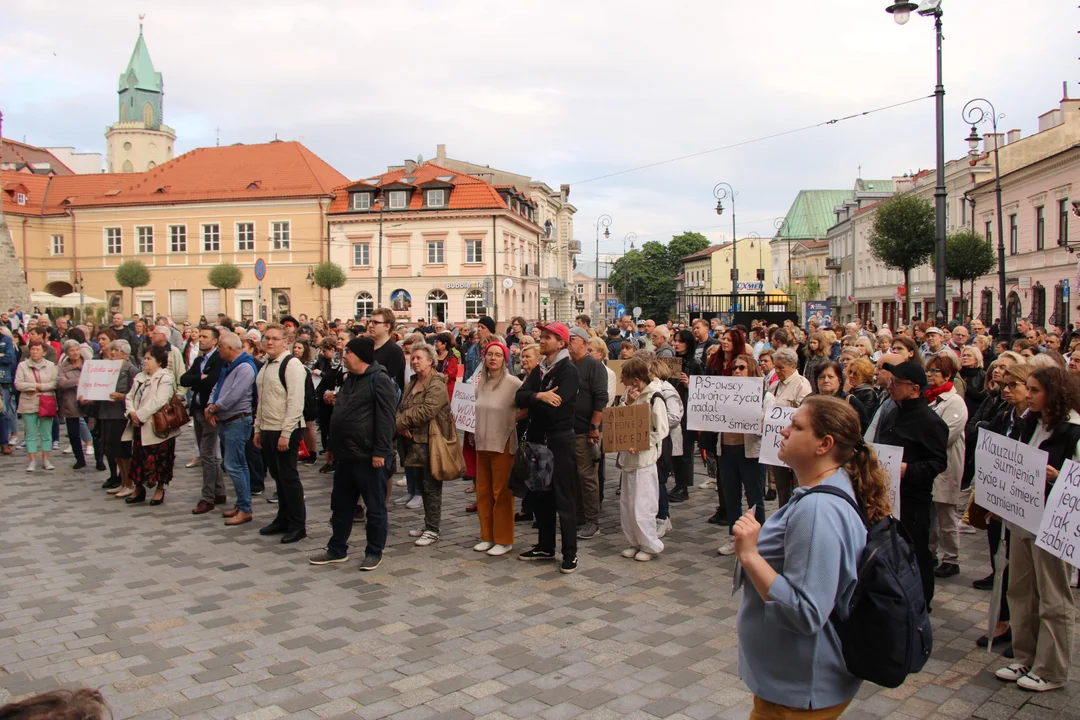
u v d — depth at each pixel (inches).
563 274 3412.9
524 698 191.5
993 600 218.5
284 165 2277.3
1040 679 197.0
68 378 482.6
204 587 272.1
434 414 323.0
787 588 110.1
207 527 354.3
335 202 2212.1
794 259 3476.9
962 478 290.0
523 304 2447.1
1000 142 1701.5
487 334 442.0
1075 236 1204.5
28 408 486.0
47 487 439.8
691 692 195.2
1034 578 201.0
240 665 209.3
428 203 2177.7
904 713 186.2
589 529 340.8
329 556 300.2
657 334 444.8
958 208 1702.8
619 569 294.8
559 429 289.1
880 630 112.0
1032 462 193.6
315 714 183.2
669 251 4569.4
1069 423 197.9
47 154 3314.5
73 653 216.7
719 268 3843.5
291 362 332.5
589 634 231.8
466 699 190.9
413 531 348.2
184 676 202.7
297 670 206.4
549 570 293.3
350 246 2193.7
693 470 460.8
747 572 113.3
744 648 122.0
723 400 309.6
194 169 2322.8
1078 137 1507.1
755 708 122.9
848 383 323.0
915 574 116.7
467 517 377.4
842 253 2827.3
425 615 246.4
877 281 2388.0
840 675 116.3
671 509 394.3
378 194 2191.2
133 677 202.1
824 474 119.7
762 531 122.0
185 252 2260.1
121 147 3993.6
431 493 331.6
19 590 268.1
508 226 2242.9
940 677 205.2
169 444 396.2
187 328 765.3
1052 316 1250.6
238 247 2230.6
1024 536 201.2
